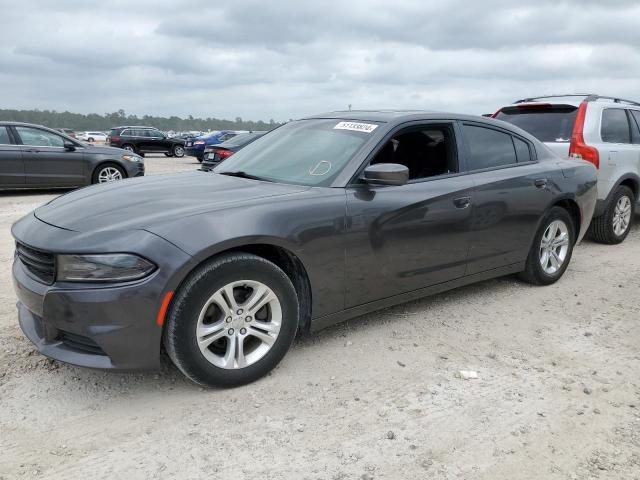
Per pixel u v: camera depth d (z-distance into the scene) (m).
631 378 3.34
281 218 3.10
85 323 2.67
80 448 2.53
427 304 4.51
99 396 2.96
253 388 3.08
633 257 6.29
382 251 3.58
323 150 3.79
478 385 3.19
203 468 2.41
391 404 2.96
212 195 3.29
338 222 3.32
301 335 3.79
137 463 2.43
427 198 3.78
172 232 2.78
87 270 2.67
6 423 2.70
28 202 9.99
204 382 2.95
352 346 3.66
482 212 4.17
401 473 2.40
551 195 4.75
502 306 4.51
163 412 2.83
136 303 2.67
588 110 6.54
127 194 3.38
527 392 3.12
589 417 2.88
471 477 2.39
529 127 6.87
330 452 2.54
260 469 2.41
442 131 4.14
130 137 28.72
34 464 2.41
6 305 4.21
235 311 2.99
